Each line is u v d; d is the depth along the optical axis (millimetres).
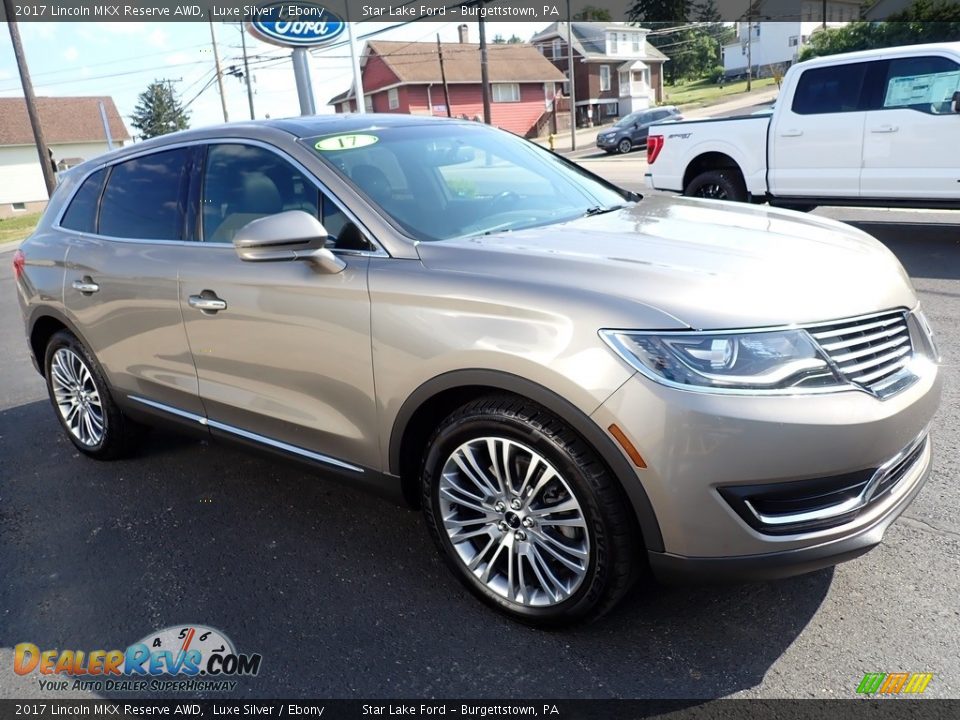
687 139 9766
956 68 7555
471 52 49938
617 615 2727
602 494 2350
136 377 3922
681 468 2197
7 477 4363
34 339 4609
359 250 2941
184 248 3535
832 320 2316
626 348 2246
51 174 25250
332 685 2510
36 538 3617
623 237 2881
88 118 54406
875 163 8219
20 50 24125
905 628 2561
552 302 2387
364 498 3785
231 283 3234
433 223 3035
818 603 2715
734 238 2859
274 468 4207
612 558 2391
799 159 8766
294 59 20781
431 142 3592
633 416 2217
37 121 24750
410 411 2725
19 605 3088
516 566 2686
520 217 3289
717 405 2166
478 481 2678
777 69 59438
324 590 3023
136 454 4512
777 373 2203
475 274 2602
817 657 2461
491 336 2465
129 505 3871
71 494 4059
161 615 2943
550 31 53781
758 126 9055
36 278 4375
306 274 2973
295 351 3053
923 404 2488
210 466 4281
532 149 4035
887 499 2451
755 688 2355
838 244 2842
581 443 2369
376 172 3205
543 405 2381
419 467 2947
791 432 2168
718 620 2668
